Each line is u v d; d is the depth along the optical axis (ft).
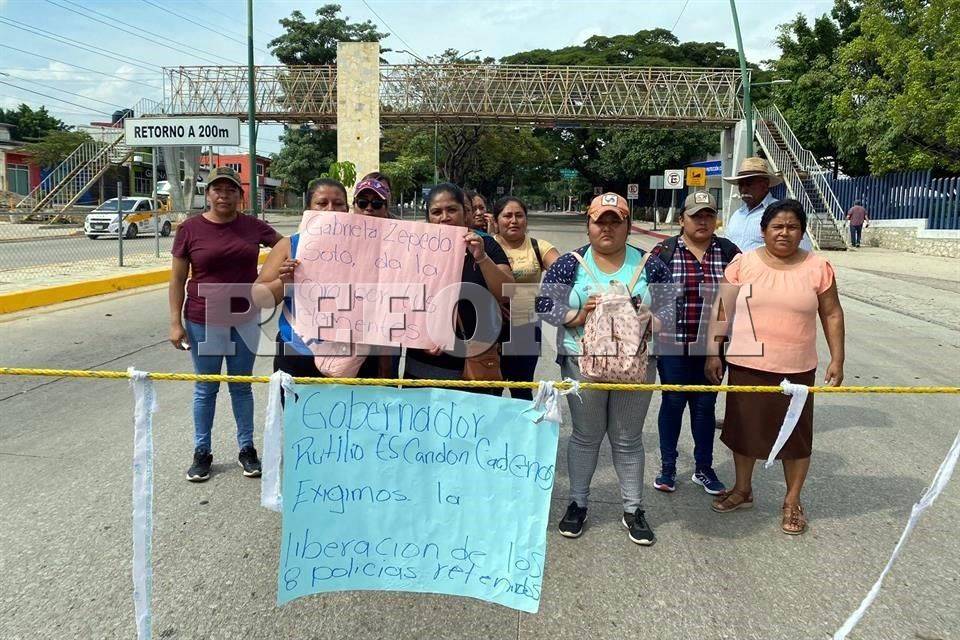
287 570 7.91
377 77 67.10
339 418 7.91
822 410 18.42
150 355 22.86
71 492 12.30
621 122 102.53
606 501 12.59
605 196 10.62
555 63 155.53
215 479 13.03
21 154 131.54
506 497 8.02
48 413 16.88
